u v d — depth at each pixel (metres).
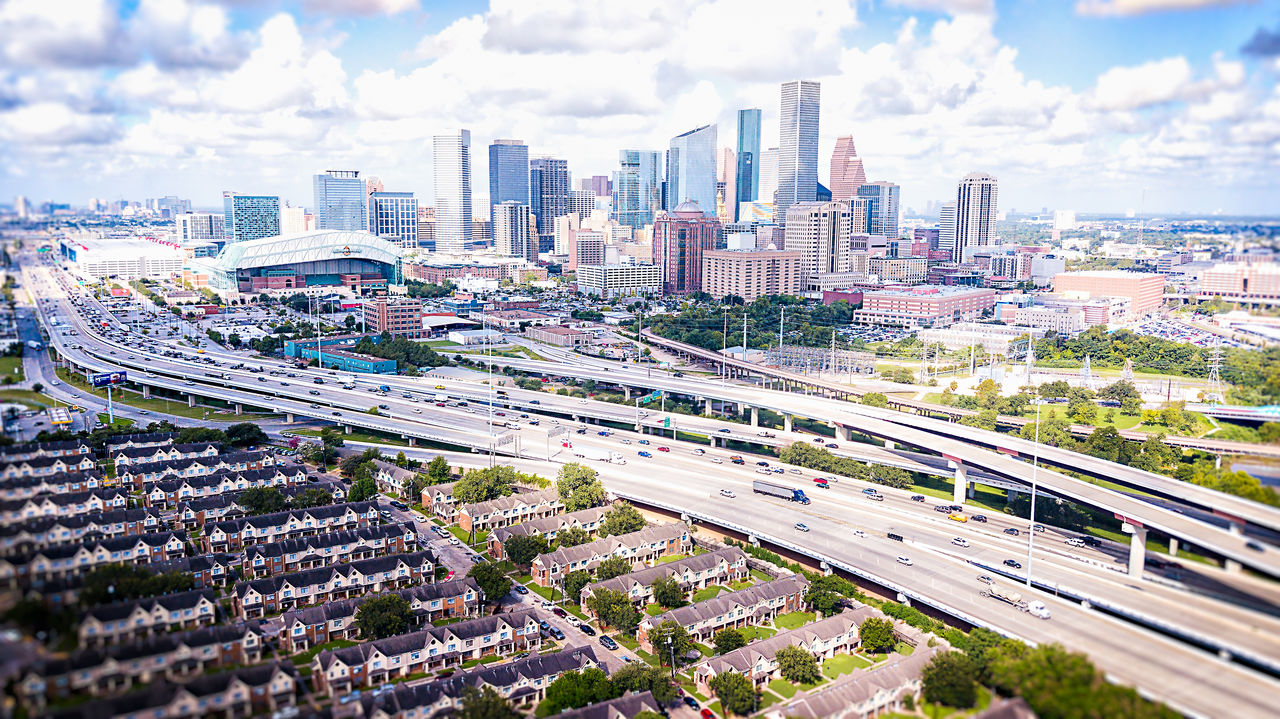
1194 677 198.62
